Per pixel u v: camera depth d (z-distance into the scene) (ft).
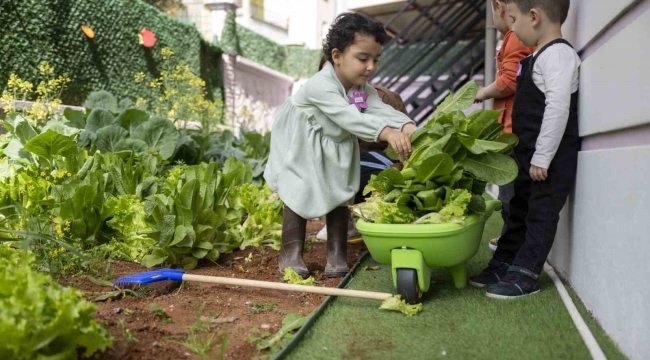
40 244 8.70
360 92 9.14
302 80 53.01
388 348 6.00
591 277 7.18
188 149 16.75
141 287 8.05
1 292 4.88
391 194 7.57
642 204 5.40
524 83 8.21
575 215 8.13
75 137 14.12
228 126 33.83
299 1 62.39
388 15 27.81
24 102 18.85
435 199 7.36
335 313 7.22
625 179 5.93
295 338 6.07
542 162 7.64
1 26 19.72
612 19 6.75
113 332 6.14
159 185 11.83
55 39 22.66
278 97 50.29
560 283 8.25
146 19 29.35
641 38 5.60
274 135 9.69
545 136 7.61
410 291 7.30
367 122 8.12
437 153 7.14
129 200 10.50
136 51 28.50
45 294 4.77
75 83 24.03
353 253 11.40
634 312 5.52
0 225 9.03
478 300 7.77
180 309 7.33
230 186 11.01
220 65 39.93
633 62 5.81
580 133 7.91
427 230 7.09
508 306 7.42
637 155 5.58
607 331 6.39
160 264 9.69
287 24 63.05
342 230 9.52
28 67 20.97
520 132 8.36
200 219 9.87
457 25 25.14
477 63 24.45
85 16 24.48
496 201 8.91
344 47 8.59
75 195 9.77
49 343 4.78
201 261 10.27
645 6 5.75
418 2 25.02
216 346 6.05
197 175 10.36
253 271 9.64
